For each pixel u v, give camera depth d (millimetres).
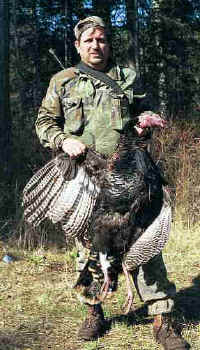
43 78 18453
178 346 4121
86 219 3508
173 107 16906
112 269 3695
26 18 19547
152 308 4176
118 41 17141
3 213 8211
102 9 16016
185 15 18844
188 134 9297
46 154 9797
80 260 4156
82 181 3521
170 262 6496
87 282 4145
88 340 4340
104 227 3441
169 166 8977
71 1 17625
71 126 3797
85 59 3826
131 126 3754
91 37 3744
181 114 12594
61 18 18266
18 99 19266
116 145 3727
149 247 3502
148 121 3607
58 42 18344
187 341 4320
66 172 3578
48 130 3834
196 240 7375
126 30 16828
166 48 18516
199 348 4211
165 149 9117
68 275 5996
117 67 3889
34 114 14211
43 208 3670
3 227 7523
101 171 3480
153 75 18531
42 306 5051
